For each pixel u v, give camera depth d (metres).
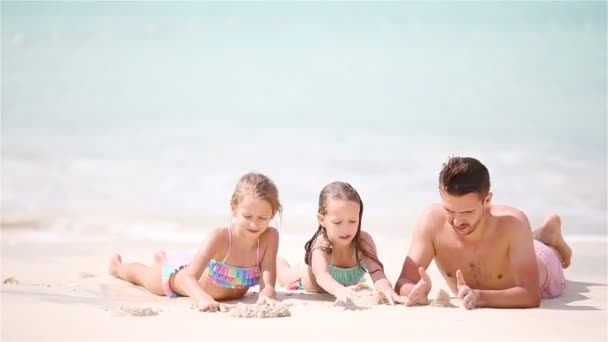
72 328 5.37
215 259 6.75
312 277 7.14
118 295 6.95
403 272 6.62
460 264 6.57
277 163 16.08
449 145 17.14
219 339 5.08
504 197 13.48
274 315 5.80
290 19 29.41
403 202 13.33
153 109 21.00
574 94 21.39
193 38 27.81
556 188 13.91
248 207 6.50
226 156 16.61
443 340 5.07
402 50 26.66
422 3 29.70
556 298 6.77
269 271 6.80
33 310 5.96
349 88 22.69
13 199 13.18
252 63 25.55
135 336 5.16
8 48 26.00
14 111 20.16
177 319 5.70
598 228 11.48
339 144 17.41
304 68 25.08
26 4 27.91
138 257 9.22
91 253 9.50
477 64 24.78
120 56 26.06
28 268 8.38
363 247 6.89
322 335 5.18
